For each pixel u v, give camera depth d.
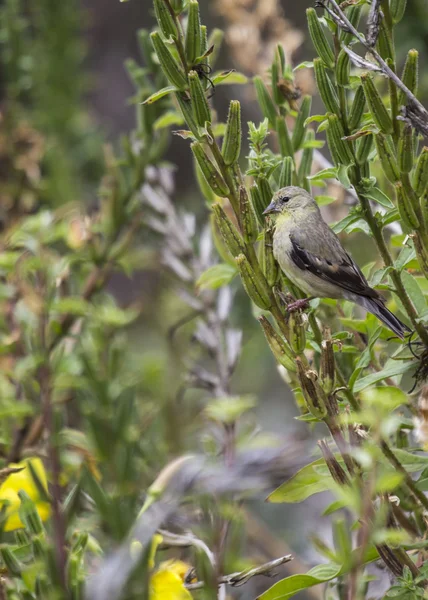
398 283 6.39
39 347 8.48
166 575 5.87
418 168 5.94
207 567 5.71
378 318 7.05
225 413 7.23
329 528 9.54
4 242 10.06
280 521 11.63
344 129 6.54
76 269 11.20
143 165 10.69
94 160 14.96
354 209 6.56
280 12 11.07
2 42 13.45
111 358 9.45
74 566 5.29
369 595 7.34
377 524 4.81
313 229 8.87
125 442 8.09
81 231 9.98
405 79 5.98
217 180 5.99
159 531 6.19
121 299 14.95
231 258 8.34
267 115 7.81
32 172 12.05
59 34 14.50
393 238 7.51
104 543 6.34
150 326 12.98
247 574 5.89
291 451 5.42
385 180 8.79
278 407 13.64
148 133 10.82
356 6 6.49
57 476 6.88
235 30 10.53
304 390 5.58
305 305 6.64
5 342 9.02
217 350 9.80
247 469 5.38
